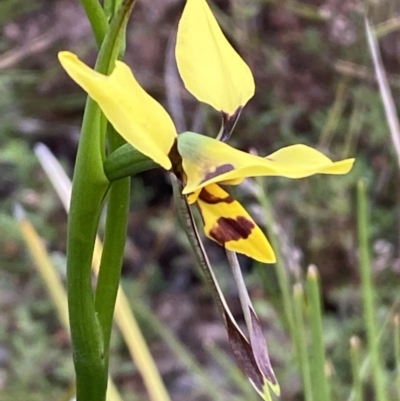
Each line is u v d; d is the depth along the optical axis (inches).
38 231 7.1
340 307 6.4
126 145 2.1
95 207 2.1
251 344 2.1
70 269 2.2
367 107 6.7
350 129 6.3
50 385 6.1
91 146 2.1
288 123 7.1
